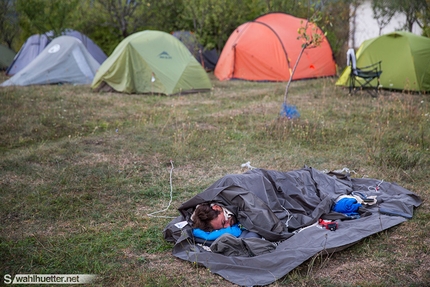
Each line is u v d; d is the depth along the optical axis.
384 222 4.64
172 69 13.18
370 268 3.89
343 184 5.55
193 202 4.66
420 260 4.01
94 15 19.36
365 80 12.98
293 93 13.05
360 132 8.52
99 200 5.46
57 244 4.39
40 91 12.74
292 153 7.28
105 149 7.44
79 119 9.63
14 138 8.18
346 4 19.92
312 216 4.74
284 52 15.51
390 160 6.66
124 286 3.71
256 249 4.02
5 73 18.45
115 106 11.12
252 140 8.05
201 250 4.21
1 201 5.34
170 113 10.14
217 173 6.42
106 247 4.34
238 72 16.47
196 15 18.73
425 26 16.19
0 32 23.05
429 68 12.38
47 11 18.20
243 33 16.31
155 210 5.23
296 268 3.85
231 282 3.73
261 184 4.73
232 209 4.47
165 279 3.75
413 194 5.34
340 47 19.44
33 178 6.12
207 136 8.16
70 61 14.87
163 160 6.93
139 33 13.70
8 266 4.01
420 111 9.68
